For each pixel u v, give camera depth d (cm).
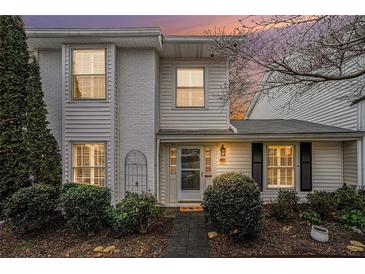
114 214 535
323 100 989
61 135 782
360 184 754
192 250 451
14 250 488
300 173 820
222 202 482
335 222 605
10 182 634
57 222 588
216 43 630
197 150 834
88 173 756
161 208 736
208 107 857
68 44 742
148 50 782
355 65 704
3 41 641
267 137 766
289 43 541
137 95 780
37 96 669
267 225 574
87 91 754
